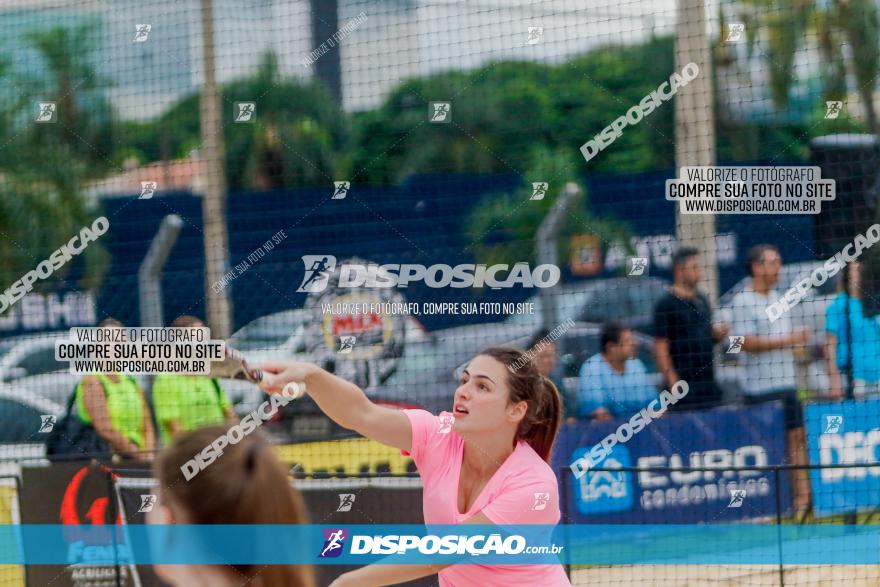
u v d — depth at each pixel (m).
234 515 2.60
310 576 2.66
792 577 8.33
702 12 10.74
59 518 7.53
